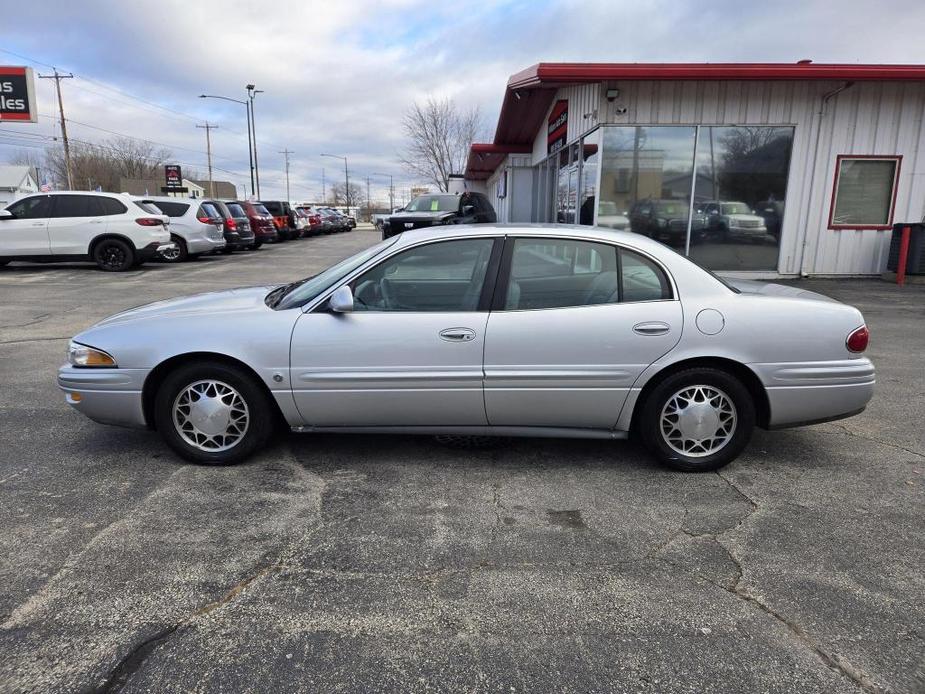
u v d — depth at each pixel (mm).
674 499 3551
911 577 2801
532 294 3760
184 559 2924
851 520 3314
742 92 11727
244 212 21250
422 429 3904
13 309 9516
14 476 3801
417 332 3709
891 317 8828
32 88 27734
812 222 12305
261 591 2691
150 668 2246
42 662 2268
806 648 2348
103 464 3982
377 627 2469
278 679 2199
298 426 3918
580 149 12984
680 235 12234
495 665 2266
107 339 3846
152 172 77812
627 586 2734
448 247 3822
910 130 11906
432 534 3164
